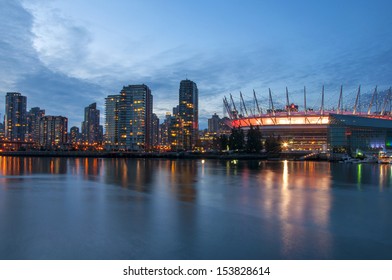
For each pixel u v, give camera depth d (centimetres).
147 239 2281
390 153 16150
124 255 1980
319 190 4803
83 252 2034
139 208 3375
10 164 13162
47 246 2144
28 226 2642
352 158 16450
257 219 2858
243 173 8188
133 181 6150
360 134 19612
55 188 5066
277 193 4469
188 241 2231
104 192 4594
